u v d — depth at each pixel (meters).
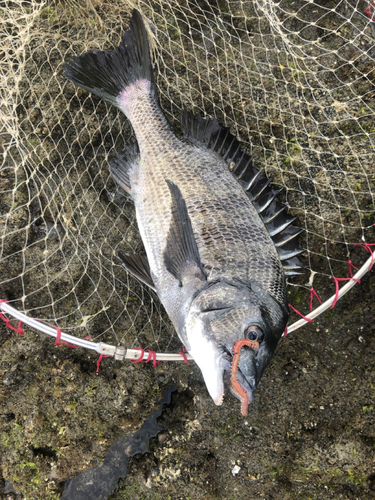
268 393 0.57
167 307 0.46
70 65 0.52
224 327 0.42
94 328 0.56
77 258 0.56
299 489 0.56
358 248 0.56
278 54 0.56
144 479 0.57
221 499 0.57
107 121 0.57
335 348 0.57
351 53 0.56
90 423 0.56
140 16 0.50
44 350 0.56
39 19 0.56
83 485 0.58
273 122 0.56
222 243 0.45
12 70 0.54
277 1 0.57
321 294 0.57
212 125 0.51
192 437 0.57
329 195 0.55
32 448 0.56
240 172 0.50
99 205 0.57
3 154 0.55
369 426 0.55
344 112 0.55
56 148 0.56
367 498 0.55
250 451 0.57
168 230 0.47
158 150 0.49
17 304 0.56
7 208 0.55
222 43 0.57
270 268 0.45
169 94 0.58
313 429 0.56
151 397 0.57
